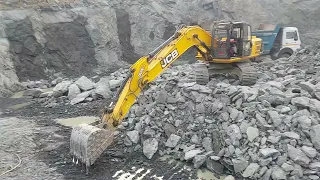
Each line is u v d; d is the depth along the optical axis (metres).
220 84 10.79
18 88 18.14
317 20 29.83
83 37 22.41
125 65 22.98
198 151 8.87
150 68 9.22
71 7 22.80
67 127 11.86
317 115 8.73
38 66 20.12
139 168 8.70
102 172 8.46
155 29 25.42
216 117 9.53
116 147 9.79
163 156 9.29
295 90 10.05
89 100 14.95
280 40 20.80
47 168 8.62
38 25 20.92
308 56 14.91
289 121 8.59
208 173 8.44
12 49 19.70
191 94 10.36
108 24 23.70
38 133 11.13
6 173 8.30
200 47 11.21
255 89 10.05
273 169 7.69
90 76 20.67
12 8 20.61
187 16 26.86
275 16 30.16
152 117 10.05
